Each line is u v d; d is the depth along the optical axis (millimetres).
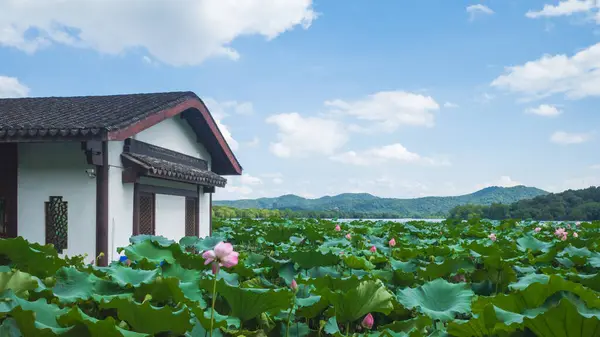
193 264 4887
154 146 11539
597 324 2078
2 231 9883
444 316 3309
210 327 2658
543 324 2205
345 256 5781
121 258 5051
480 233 13031
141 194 10930
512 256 6508
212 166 16078
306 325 3438
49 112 11180
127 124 9312
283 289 2961
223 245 2621
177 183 12867
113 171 9664
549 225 19375
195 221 14234
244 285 4125
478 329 2535
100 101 12734
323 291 3270
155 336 2631
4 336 2158
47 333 2170
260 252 8789
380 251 8117
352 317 3240
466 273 5457
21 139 8883
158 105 11000
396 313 3764
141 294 3266
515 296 2740
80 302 3160
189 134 13953
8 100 13703
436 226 19500
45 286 3316
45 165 9805
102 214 9375
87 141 8961
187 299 3031
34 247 4543
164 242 6703
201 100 12969
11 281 3057
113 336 2232
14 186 9906
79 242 9492
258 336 2955
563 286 2607
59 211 9805
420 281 4949
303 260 5211
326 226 16172
